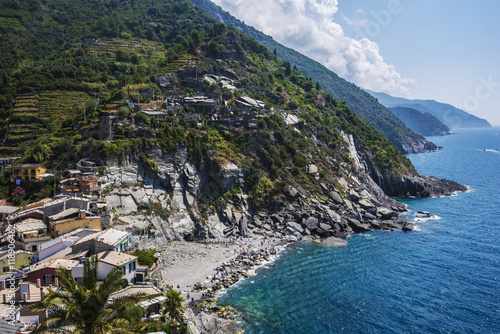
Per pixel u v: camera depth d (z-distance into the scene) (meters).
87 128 133.38
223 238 127.81
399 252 118.50
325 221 142.38
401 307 85.00
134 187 123.56
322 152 189.50
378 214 158.12
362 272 102.94
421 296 90.00
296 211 145.38
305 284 95.00
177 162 135.38
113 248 71.38
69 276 39.44
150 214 119.94
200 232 126.75
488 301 87.69
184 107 162.75
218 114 172.38
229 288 91.75
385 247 123.31
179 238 122.88
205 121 161.38
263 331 74.38
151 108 153.62
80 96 193.88
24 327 47.62
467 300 88.25
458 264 108.69
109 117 127.56
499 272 103.12
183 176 135.38
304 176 164.62
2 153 153.75
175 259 106.12
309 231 137.12
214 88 182.62
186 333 59.19
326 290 92.12
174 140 136.88
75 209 88.31
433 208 177.50
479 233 137.25
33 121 173.12
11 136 162.38
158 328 54.12
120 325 38.66
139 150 128.62
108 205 112.94
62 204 88.94
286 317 79.69
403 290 92.88
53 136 143.00
